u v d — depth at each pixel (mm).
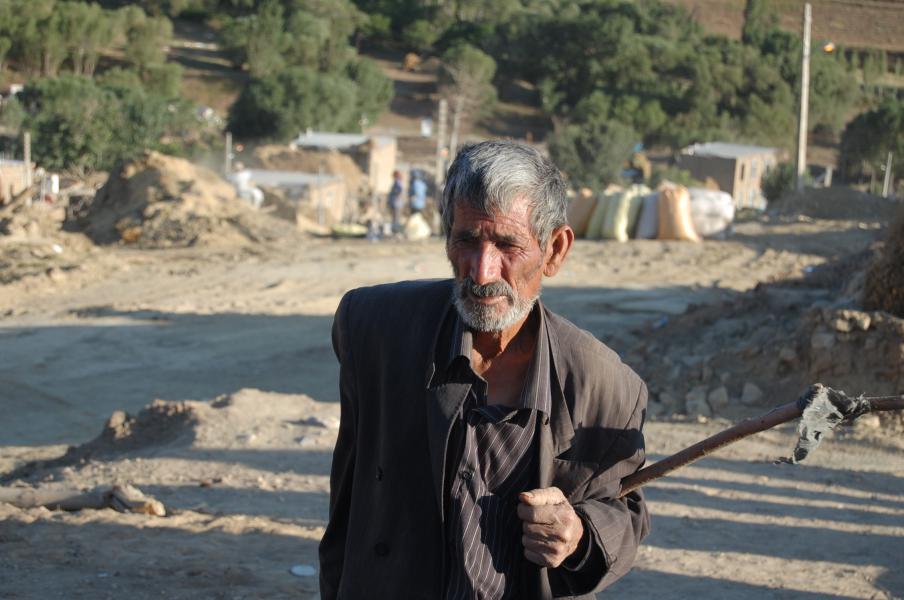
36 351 16719
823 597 5840
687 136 115062
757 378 10938
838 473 8570
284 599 5332
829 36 126812
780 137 116625
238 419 9906
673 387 11305
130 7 132125
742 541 6859
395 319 2676
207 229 28062
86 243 27594
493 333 2613
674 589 5910
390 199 39531
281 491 7871
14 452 11141
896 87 121000
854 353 10273
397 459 2617
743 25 141500
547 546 2449
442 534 2574
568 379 2604
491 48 137625
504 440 2574
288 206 40375
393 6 152875
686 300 20141
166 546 6195
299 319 19078
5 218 27672
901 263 10227
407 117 125688
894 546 6801
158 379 15289
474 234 2477
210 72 132875
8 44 122312
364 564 2660
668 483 8234
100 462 8992
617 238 27828
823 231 29141
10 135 85000
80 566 5730
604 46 130500
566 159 84250
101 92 86625
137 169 30266
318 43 131000
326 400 14180
